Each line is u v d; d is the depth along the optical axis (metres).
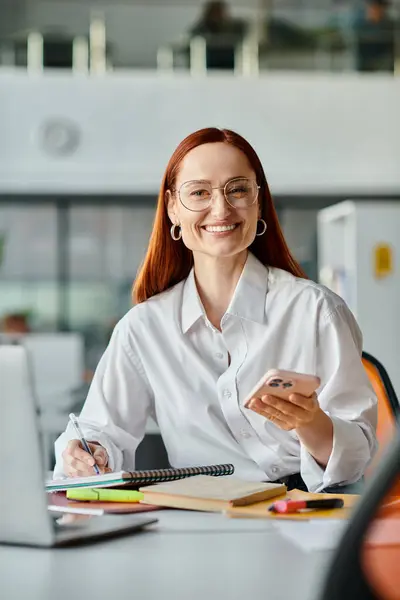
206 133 2.25
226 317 2.25
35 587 1.12
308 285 2.30
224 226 2.21
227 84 8.82
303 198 8.99
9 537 1.37
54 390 6.18
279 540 1.37
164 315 2.32
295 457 2.20
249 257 2.33
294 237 8.98
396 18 8.95
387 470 0.88
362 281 7.50
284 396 1.76
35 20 8.79
